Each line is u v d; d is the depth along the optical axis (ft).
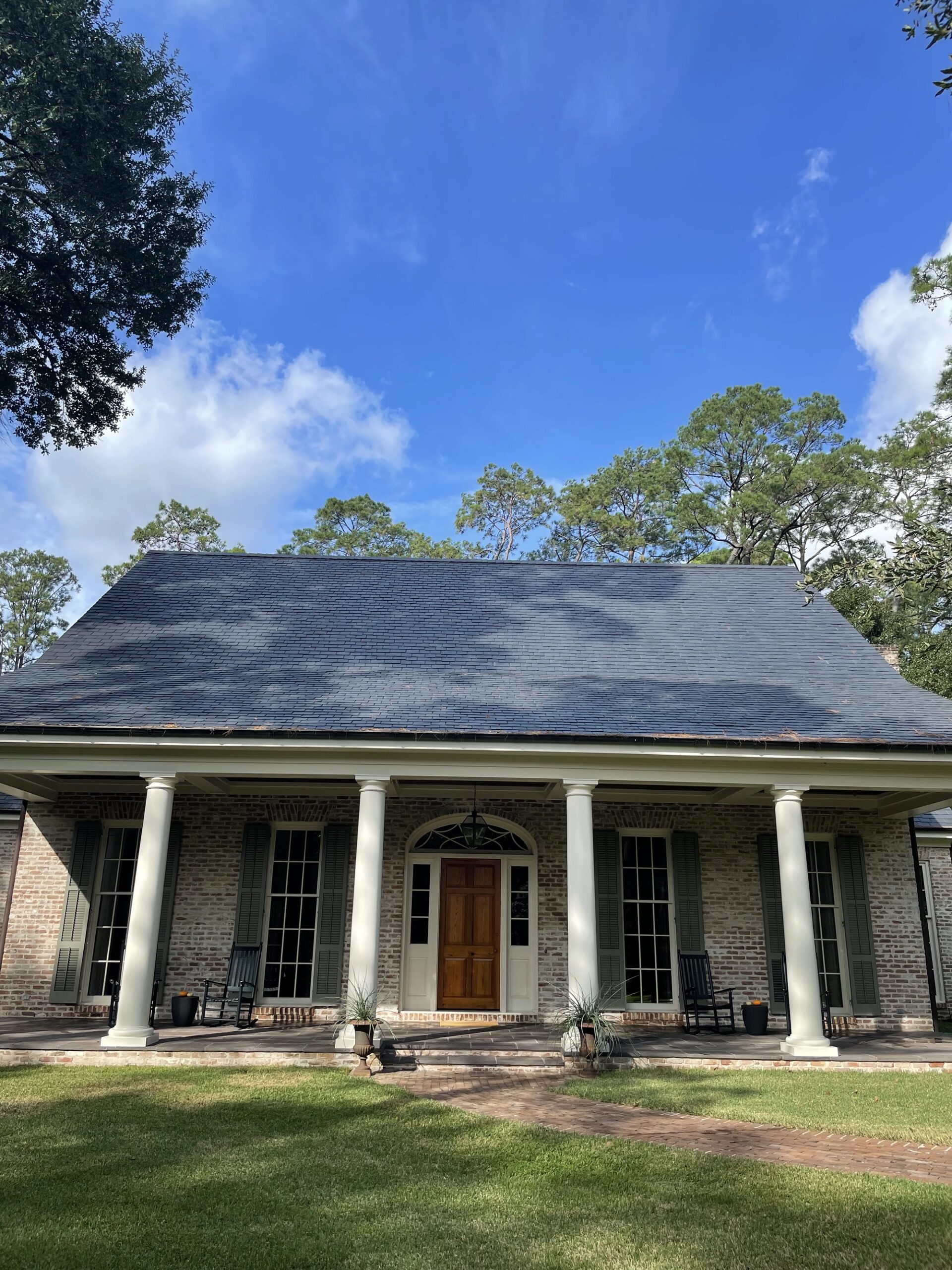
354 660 48.11
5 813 55.36
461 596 56.80
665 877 50.62
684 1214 18.42
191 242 63.77
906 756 40.63
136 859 49.47
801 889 40.09
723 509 129.90
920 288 89.45
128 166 59.41
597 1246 16.71
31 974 47.47
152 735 39.47
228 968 47.24
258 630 51.37
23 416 67.15
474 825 46.14
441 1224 17.79
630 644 51.29
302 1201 19.12
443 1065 34.68
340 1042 37.19
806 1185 20.27
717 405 132.67
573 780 40.73
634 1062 35.94
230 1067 34.88
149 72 57.41
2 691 43.47
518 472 154.40
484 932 49.24
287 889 49.26
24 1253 16.05
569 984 39.24
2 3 51.16
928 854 61.11
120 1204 18.76
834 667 49.73
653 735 40.04
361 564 60.90
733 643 52.03
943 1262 15.93
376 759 40.63
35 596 174.60
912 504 103.14
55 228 60.44
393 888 48.70
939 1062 36.06
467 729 40.01
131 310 63.57
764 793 47.09
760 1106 28.58
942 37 24.59
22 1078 32.35
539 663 48.60
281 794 49.47
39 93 53.67
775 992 47.29
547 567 61.46
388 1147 23.36
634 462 146.10
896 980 48.52
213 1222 17.81
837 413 129.18
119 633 50.47
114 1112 26.94
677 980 48.62
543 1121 26.68
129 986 37.52
